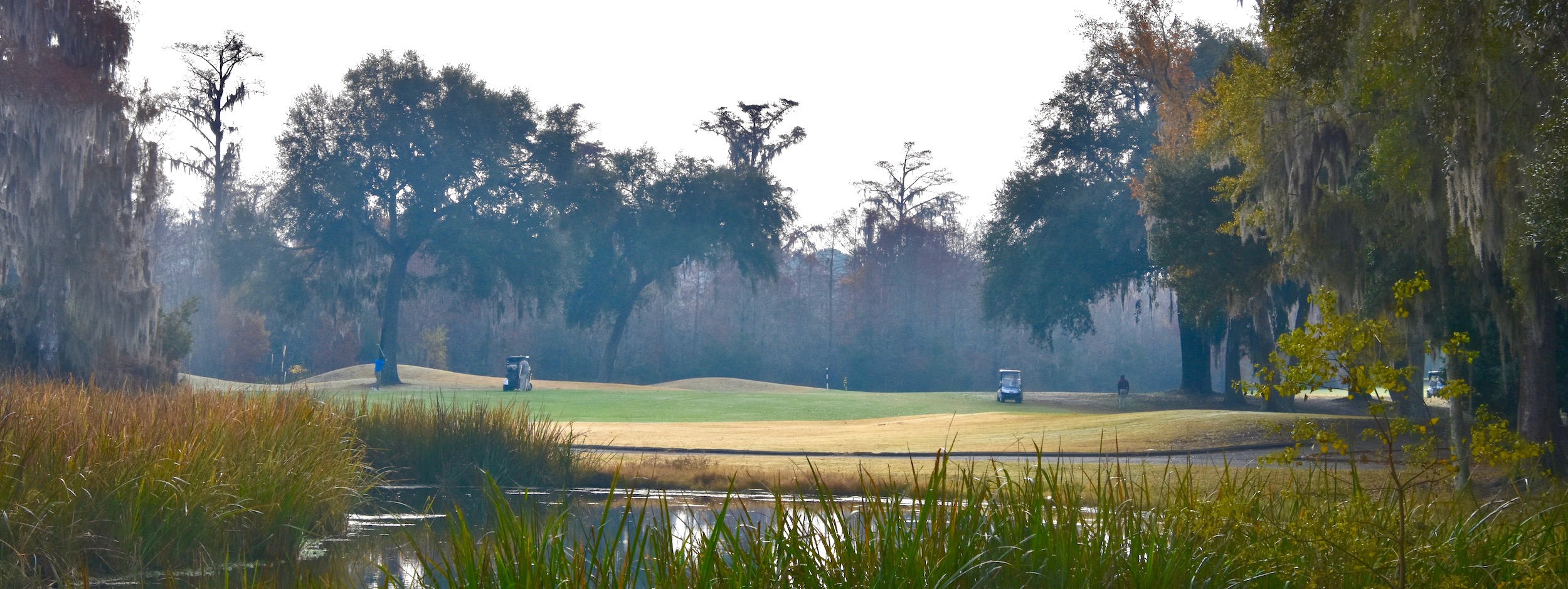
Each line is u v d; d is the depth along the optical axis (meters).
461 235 62.09
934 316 101.31
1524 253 14.06
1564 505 5.57
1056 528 5.19
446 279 65.12
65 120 27.73
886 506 5.46
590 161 83.25
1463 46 13.02
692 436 26.34
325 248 60.69
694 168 76.56
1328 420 24.50
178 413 12.11
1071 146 54.53
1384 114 16.55
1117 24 42.78
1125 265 54.22
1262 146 20.27
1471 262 16.72
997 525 5.25
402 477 15.92
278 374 75.38
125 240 29.58
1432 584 4.98
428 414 17.30
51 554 8.20
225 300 73.00
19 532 8.06
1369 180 19.30
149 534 8.91
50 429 9.74
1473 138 14.17
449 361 95.62
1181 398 55.69
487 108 63.31
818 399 49.34
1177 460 19.92
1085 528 5.17
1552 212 11.68
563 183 68.31
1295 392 4.95
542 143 67.25
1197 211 36.31
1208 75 45.41
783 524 5.12
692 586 4.95
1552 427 15.26
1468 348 19.61
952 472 15.20
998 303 59.69
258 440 11.48
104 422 10.37
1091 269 54.31
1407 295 4.95
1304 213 19.94
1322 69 14.23
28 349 27.27
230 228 60.72
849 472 15.94
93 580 8.32
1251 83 20.12
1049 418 31.53
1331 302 4.96
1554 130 11.75
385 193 62.41
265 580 8.04
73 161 28.00
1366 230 19.48
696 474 15.99
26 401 11.33
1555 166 11.58
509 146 64.94
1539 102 13.43
